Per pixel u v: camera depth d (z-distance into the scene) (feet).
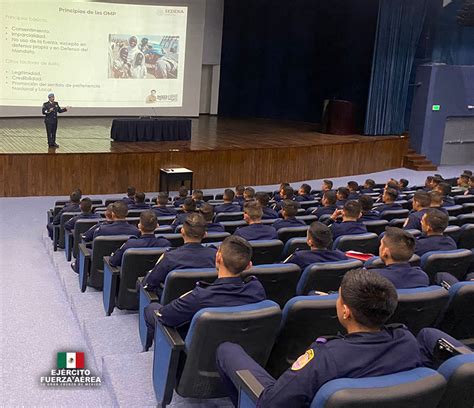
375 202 30.58
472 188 32.42
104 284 17.12
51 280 21.62
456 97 57.41
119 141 45.34
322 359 6.96
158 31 55.52
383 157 54.03
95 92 54.24
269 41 66.54
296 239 17.21
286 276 13.05
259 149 45.39
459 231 19.31
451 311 11.52
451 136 58.75
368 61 56.90
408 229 19.63
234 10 67.21
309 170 48.49
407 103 58.95
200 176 43.65
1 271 22.63
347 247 18.02
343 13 59.21
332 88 61.72
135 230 19.35
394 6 53.16
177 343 10.00
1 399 12.51
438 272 14.64
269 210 24.57
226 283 10.30
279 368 10.93
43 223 32.01
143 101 56.08
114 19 53.67
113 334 15.14
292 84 65.87
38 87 51.85
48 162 38.78
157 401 11.05
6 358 14.62
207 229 20.12
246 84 68.80
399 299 10.20
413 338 7.40
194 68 64.54
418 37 55.26
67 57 52.49
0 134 45.85
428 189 32.99
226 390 9.92
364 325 7.18
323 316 10.24
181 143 46.19
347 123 55.06
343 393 6.40
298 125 62.18
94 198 39.63
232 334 9.63
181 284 12.23
